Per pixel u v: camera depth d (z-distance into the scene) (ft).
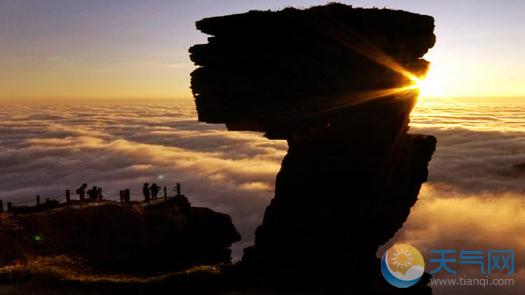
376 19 56.08
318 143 60.54
